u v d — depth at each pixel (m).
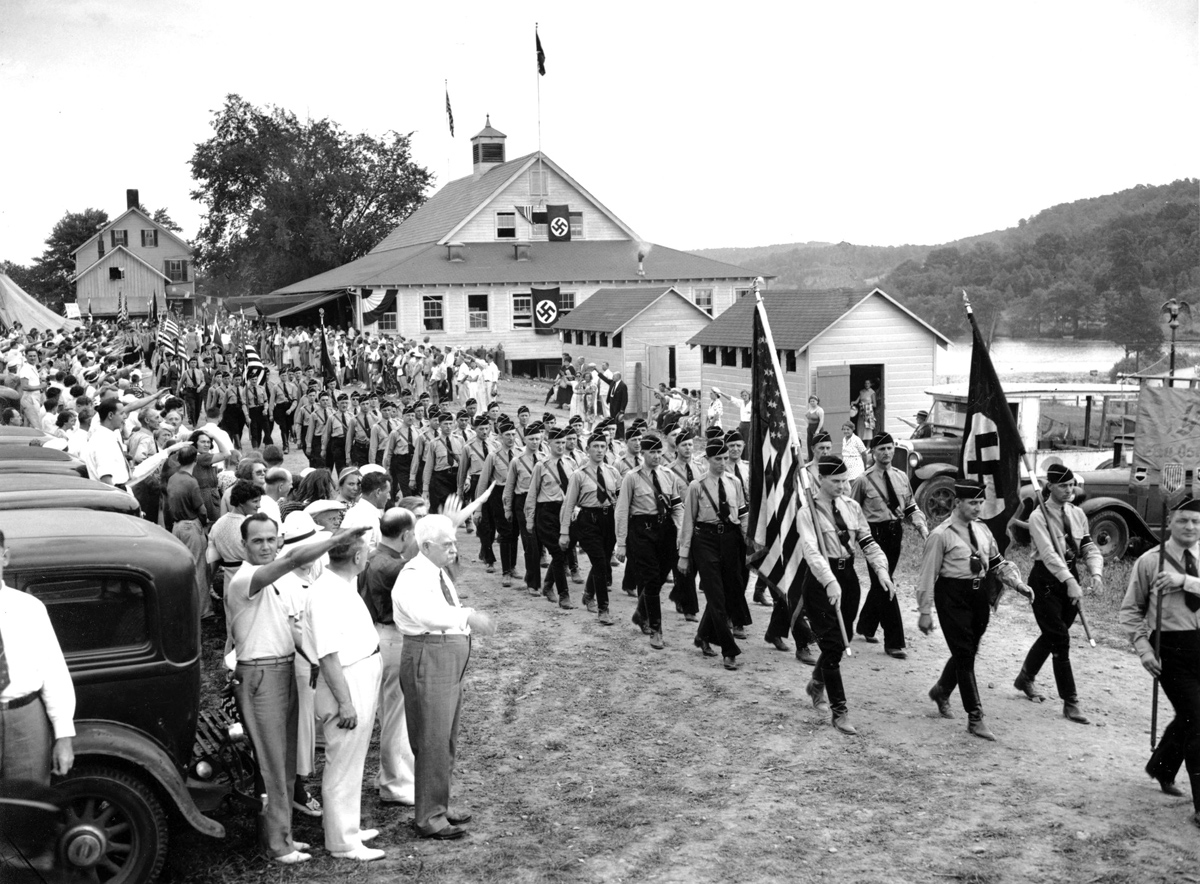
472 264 51.12
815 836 7.34
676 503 11.87
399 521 7.91
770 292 33.66
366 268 55.59
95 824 6.12
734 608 11.38
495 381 38.31
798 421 29.64
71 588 6.33
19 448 10.73
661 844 7.22
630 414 37.94
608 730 9.30
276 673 6.84
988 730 9.23
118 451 12.68
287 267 80.19
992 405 11.52
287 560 6.66
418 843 7.23
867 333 29.45
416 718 7.22
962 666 9.26
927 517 19.19
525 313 50.03
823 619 9.34
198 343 49.06
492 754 8.80
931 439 20.11
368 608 7.92
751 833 7.38
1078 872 6.86
